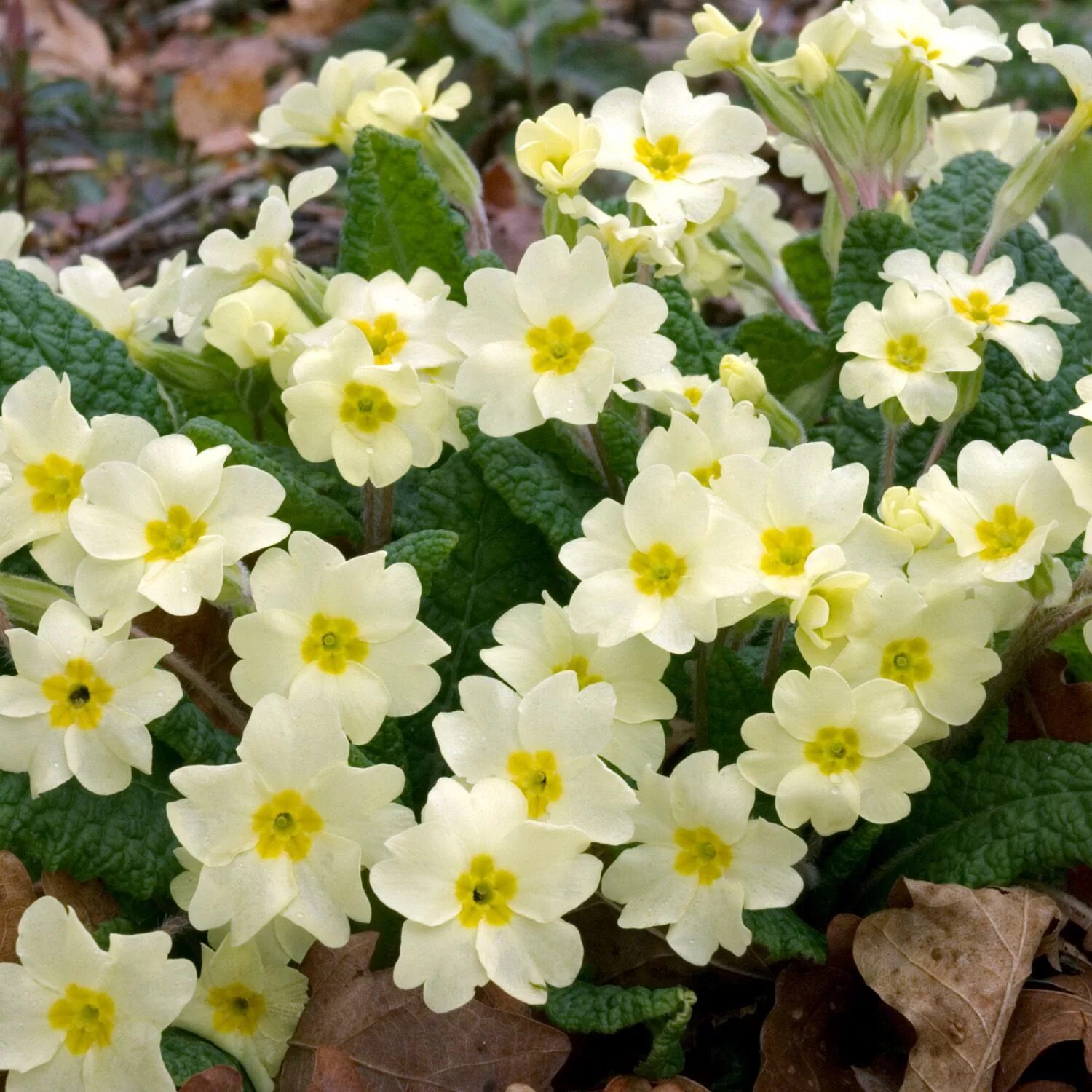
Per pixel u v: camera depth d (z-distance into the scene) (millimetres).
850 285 416
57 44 894
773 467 325
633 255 370
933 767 353
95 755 325
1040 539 317
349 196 410
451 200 471
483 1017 333
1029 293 368
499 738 317
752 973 354
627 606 317
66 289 412
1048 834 336
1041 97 768
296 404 341
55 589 342
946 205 444
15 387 337
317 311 389
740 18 899
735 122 366
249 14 1011
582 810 313
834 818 319
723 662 343
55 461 337
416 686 323
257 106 809
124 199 720
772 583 314
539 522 360
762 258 479
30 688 326
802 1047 340
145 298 417
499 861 310
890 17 400
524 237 639
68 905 339
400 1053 332
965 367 353
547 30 788
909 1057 324
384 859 312
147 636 355
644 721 331
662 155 366
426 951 304
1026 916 331
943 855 346
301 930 324
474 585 371
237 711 362
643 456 334
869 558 321
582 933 354
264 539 322
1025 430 400
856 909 359
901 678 327
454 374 359
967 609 324
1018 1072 323
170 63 933
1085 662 379
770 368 434
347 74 433
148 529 324
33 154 740
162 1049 327
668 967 354
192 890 334
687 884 323
